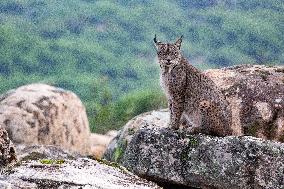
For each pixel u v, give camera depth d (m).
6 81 84.94
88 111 41.22
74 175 7.42
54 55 94.94
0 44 92.75
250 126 12.54
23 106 18.09
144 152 9.94
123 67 94.31
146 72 93.25
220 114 10.84
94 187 7.14
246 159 9.49
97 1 121.38
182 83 10.91
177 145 9.81
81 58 96.44
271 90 12.84
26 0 117.81
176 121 11.05
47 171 7.39
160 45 11.16
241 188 9.45
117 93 84.06
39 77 88.19
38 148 12.23
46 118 18.33
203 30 105.69
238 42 102.38
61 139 18.75
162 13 114.19
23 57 92.19
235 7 117.12
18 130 17.61
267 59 97.56
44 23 110.31
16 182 6.91
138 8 118.12
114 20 115.12
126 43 106.62
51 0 119.44
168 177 9.76
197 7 118.00
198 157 9.67
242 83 12.93
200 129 10.88
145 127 10.19
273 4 116.81
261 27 103.88
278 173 9.42
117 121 32.31
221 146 9.60
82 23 113.56
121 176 7.96
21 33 97.94
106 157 14.69
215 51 97.44
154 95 33.91
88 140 20.14
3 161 7.34
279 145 9.53
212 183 9.57
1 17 110.25
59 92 19.36
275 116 12.56
